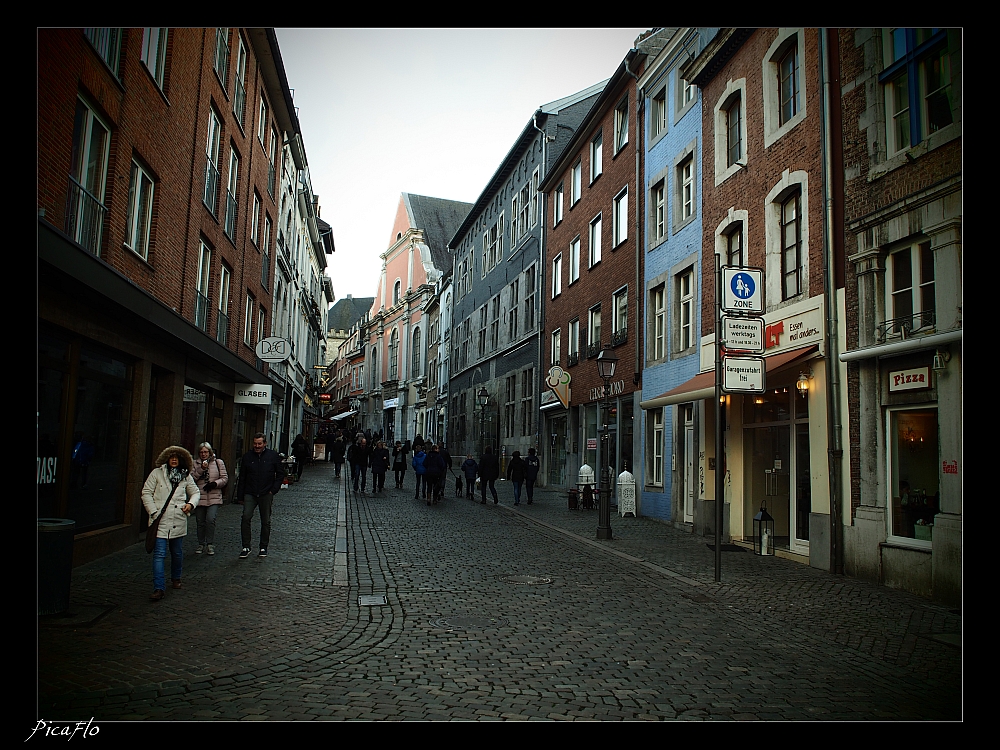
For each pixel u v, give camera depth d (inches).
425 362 2326.5
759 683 209.6
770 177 500.1
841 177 413.1
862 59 396.2
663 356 705.6
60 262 295.9
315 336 2133.4
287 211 1172.5
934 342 327.6
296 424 1663.4
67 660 211.8
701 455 580.7
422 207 2694.4
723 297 392.8
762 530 475.5
